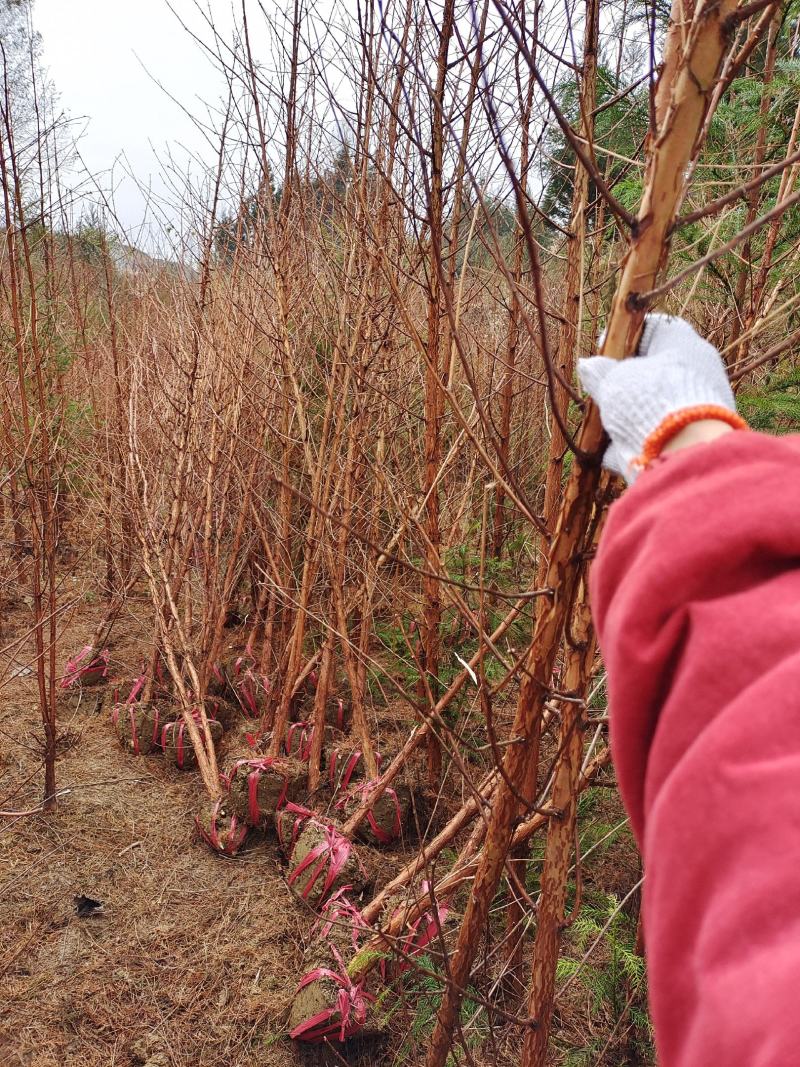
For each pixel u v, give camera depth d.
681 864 0.44
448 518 2.59
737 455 0.53
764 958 0.37
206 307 2.95
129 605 3.82
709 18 0.70
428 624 2.24
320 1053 1.77
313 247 2.73
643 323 0.77
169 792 2.69
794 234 1.73
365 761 2.44
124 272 3.89
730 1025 0.37
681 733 0.48
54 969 1.97
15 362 3.38
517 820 1.13
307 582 2.42
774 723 0.42
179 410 2.87
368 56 1.72
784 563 0.49
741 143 1.79
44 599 3.80
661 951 0.45
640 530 0.54
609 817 2.12
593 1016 1.88
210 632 3.08
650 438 0.64
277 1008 1.88
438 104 1.39
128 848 2.40
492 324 2.86
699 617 0.48
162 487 3.13
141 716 2.87
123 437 3.22
